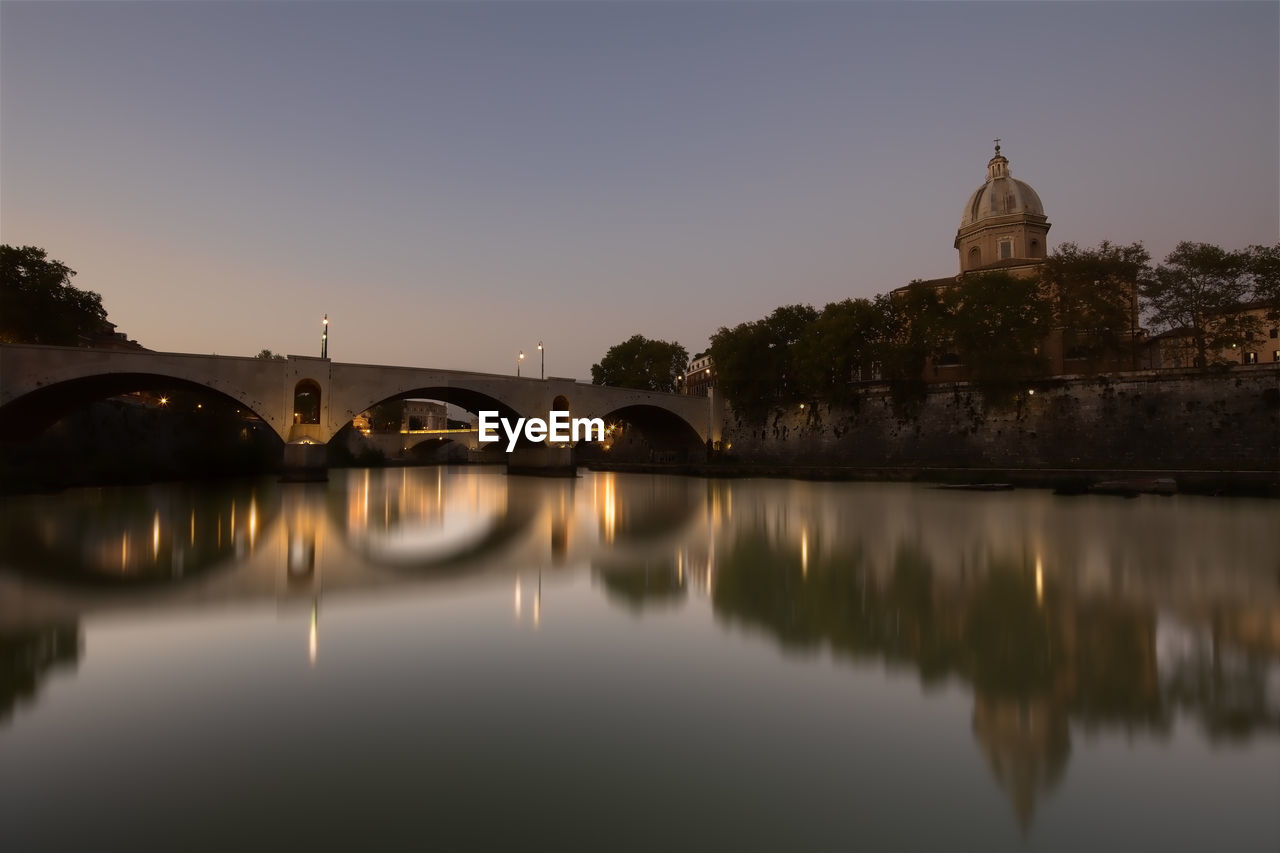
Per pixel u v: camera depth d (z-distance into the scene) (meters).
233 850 6.11
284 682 10.39
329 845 6.19
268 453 75.69
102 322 64.38
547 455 75.00
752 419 92.25
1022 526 29.44
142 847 6.15
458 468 118.56
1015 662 11.24
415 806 6.88
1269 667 10.95
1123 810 6.76
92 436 60.59
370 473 92.19
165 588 16.95
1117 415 63.09
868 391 79.88
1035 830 6.40
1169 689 10.07
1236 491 45.41
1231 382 58.16
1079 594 16.09
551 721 8.94
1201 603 15.23
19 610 14.72
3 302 52.59
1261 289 63.66
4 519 31.53
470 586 17.17
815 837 6.30
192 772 7.57
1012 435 68.62
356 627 13.39
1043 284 74.25
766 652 11.77
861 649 11.93
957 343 71.38
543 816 6.68
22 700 9.65
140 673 10.80
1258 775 7.45
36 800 6.99
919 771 7.60
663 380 115.31
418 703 9.55
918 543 24.45
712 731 8.61
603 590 16.72
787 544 24.41
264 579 18.16
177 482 59.62
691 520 32.72
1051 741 8.28
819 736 8.45
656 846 6.14
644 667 11.03
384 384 62.28
